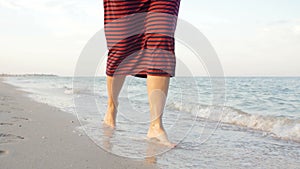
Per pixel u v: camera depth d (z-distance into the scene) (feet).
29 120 10.91
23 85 46.68
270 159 7.61
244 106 22.88
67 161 6.26
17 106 15.48
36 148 7.06
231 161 7.22
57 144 7.52
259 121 13.47
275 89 44.78
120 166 6.23
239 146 8.89
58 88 38.42
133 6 8.26
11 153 6.54
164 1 7.88
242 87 50.29
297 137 10.45
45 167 5.80
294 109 20.77
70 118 11.62
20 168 5.64
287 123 12.87
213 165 6.80
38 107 15.61
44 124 10.14
